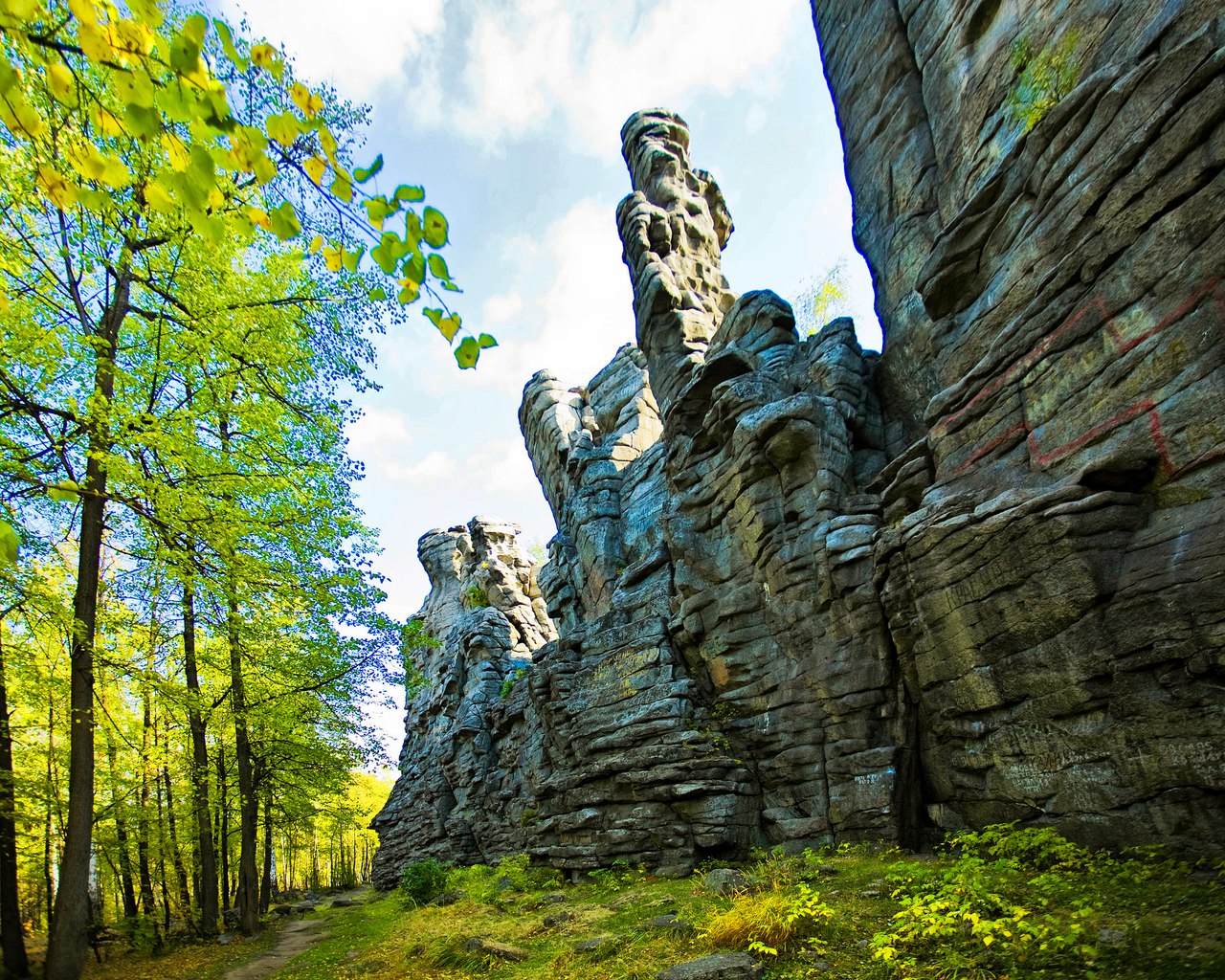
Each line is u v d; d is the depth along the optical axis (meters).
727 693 17.53
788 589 16.25
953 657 11.75
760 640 17.06
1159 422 9.30
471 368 3.35
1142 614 8.77
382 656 21.27
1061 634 9.83
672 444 21.31
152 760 21.38
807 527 16.19
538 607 46.94
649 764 16.73
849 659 14.60
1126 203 9.96
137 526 14.84
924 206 17.16
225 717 20.78
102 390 12.66
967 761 11.71
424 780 43.69
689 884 13.09
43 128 3.14
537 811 23.27
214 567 13.90
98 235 13.01
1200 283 8.93
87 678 12.34
